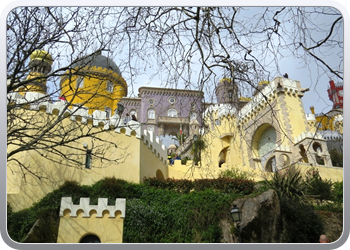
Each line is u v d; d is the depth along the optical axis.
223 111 39.50
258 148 37.03
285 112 33.56
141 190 20.52
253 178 27.84
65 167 19.72
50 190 18.62
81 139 21.19
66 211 12.41
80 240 12.09
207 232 16.83
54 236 14.62
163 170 28.78
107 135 22.56
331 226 18.33
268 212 16.89
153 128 52.53
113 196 19.16
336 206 20.64
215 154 37.94
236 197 18.25
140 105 54.62
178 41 9.16
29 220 14.98
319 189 22.05
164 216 17.84
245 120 38.84
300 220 17.77
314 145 30.73
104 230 12.32
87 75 9.73
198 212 18.03
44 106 19.70
